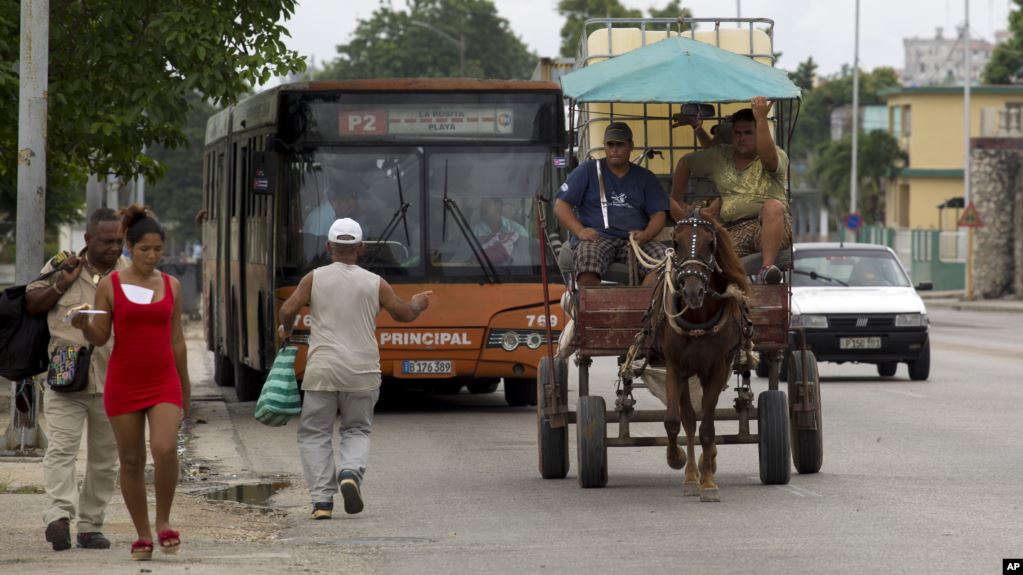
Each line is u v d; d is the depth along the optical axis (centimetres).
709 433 1378
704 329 1319
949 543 1158
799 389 1570
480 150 2202
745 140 1498
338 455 1814
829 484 1509
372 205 2184
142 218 1073
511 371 2200
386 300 1352
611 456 1806
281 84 2188
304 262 2169
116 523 1310
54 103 2239
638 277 1484
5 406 2261
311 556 1134
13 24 2188
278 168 2178
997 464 1662
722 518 1300
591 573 1057
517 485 1552
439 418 2252
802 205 13500
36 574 1011
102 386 1144
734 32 1883
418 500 1455
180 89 2236
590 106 1766
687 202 1652
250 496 1513
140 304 1064
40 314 1138
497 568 1081
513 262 2195
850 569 1053
